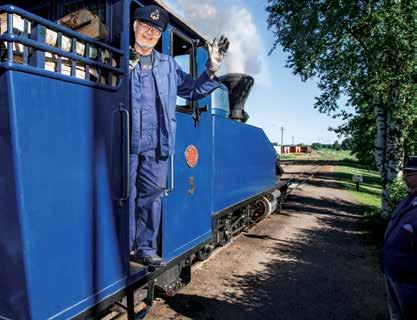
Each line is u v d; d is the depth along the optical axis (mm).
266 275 6535
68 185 2658
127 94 3232
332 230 10523
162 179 3543
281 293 5793
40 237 2443
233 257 7434
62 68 2871
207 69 3582
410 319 3227
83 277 2814
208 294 5547
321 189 21422
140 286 3555
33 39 2465
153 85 3418
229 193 6938
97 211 2930
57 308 2584
